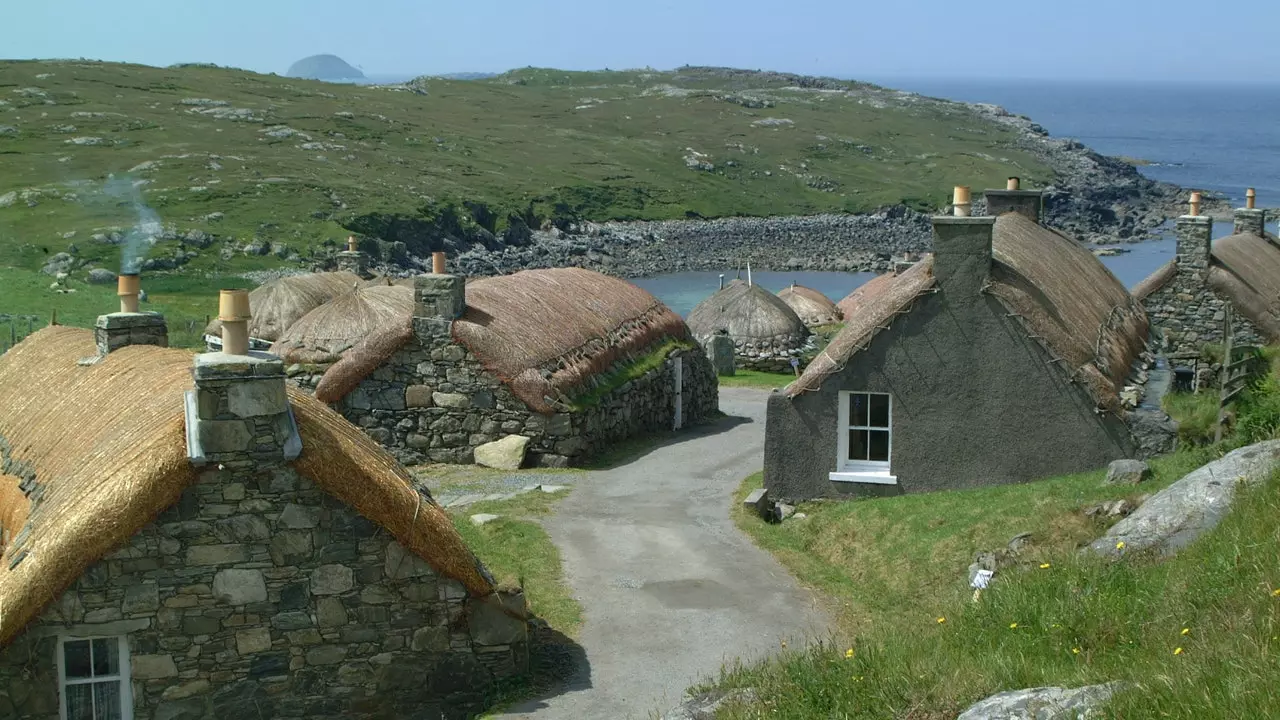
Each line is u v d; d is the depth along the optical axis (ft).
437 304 93.91
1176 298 120.47
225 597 49.55
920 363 75.87
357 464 50.31
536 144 583.17
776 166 597.52
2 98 473.67
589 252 408.46
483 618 52.37
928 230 489.26
